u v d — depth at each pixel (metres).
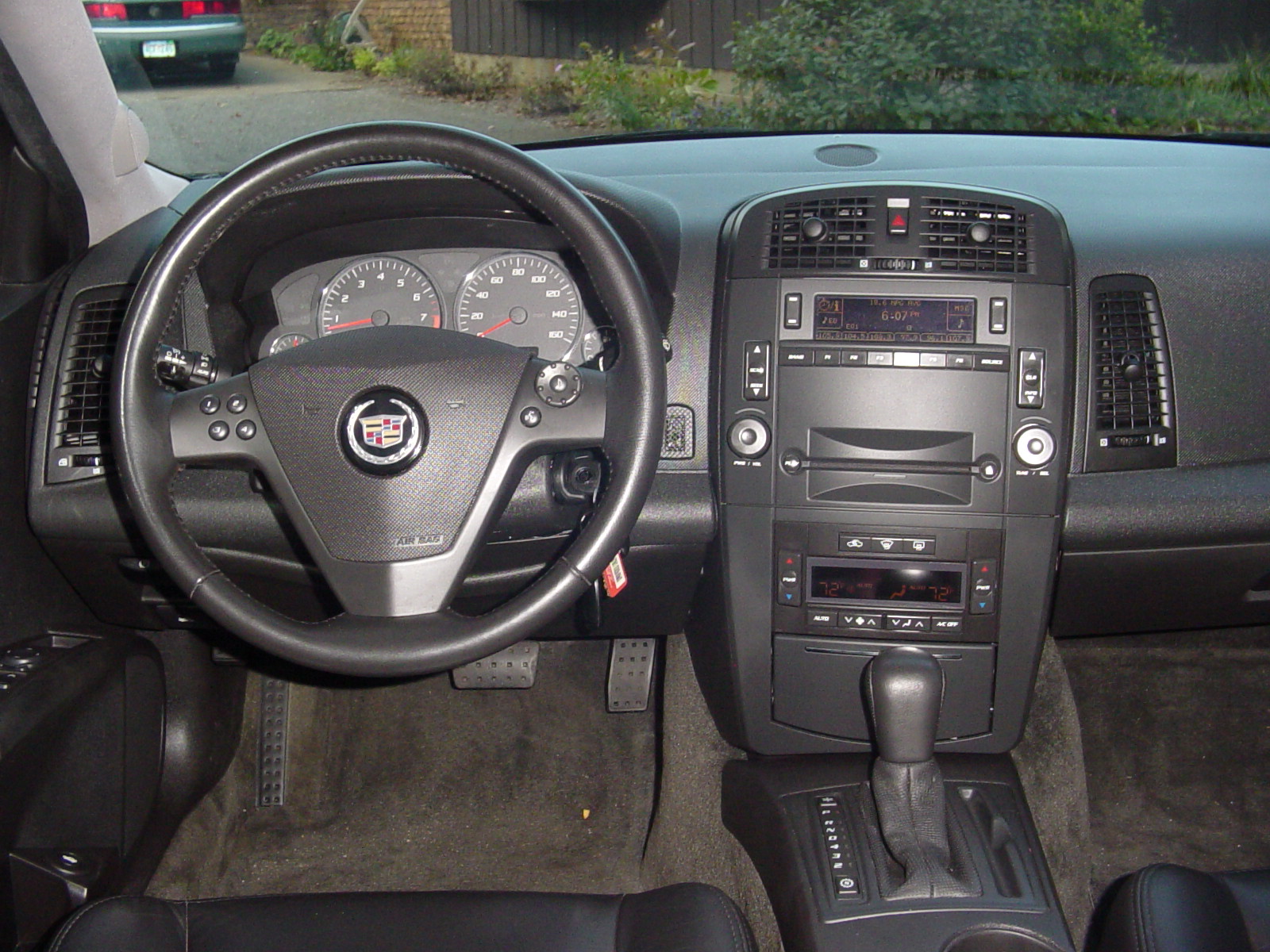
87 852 1.81
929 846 1.64
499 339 1.79
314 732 2.48
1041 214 1.73
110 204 1.88
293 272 1.79
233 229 1.61
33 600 1.87
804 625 1.82
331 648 1.33
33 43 1.57
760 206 1.77
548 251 1.77
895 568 1.78
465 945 1.30
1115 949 1.33
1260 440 1.82
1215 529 1.81
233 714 2.40
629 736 2.49
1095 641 2.55
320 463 1.36
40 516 1.79
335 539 1.36
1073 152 2.10
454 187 1.58
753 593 1.82
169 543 1.35
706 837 2.06
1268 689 2.45
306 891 2.18
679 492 1.83
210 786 2.28
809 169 2.01
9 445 1.78
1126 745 2.37
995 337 1.72
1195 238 1.82
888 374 1.73
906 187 1.73
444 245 1.77
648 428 1.37
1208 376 1.81
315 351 1.40
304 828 2.32
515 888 2.17
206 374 1.43
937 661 1.81
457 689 2.60
